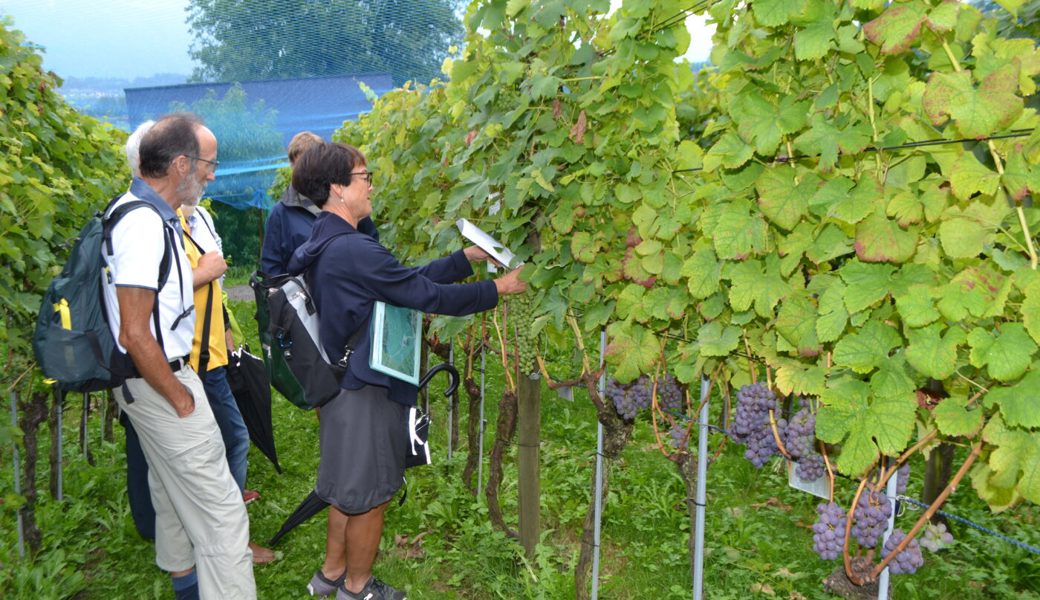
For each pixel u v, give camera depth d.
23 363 3.63
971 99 1.30
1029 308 1.26
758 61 1.75
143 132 2.99
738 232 1.84
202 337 3.11
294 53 9.80
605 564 3.74
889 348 1.57
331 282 2.70
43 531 3.95
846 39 1.56
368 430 2.79
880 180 1.58
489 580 3.49
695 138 2.90
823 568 3.54
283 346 2.74
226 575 2.73
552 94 2.41
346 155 2.76
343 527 3.06
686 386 2.78
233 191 12.83
